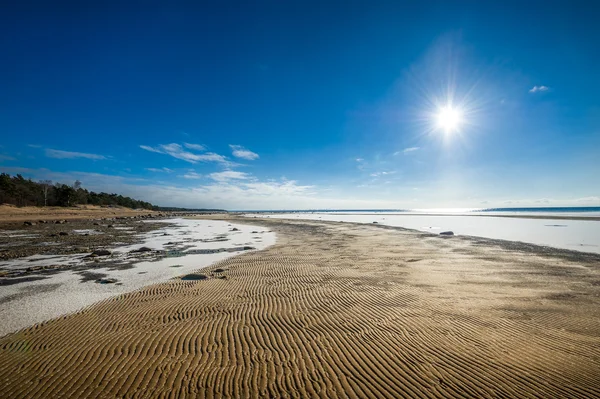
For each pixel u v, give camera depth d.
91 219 63.06
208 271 15.39
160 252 21.95
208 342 6.78
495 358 5.91
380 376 5.32
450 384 5.05
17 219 51.72
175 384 5.11
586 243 25.22
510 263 16.69
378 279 12.97
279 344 6.64
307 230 41.41
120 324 8.10
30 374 5.51
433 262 17.06
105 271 15.64
